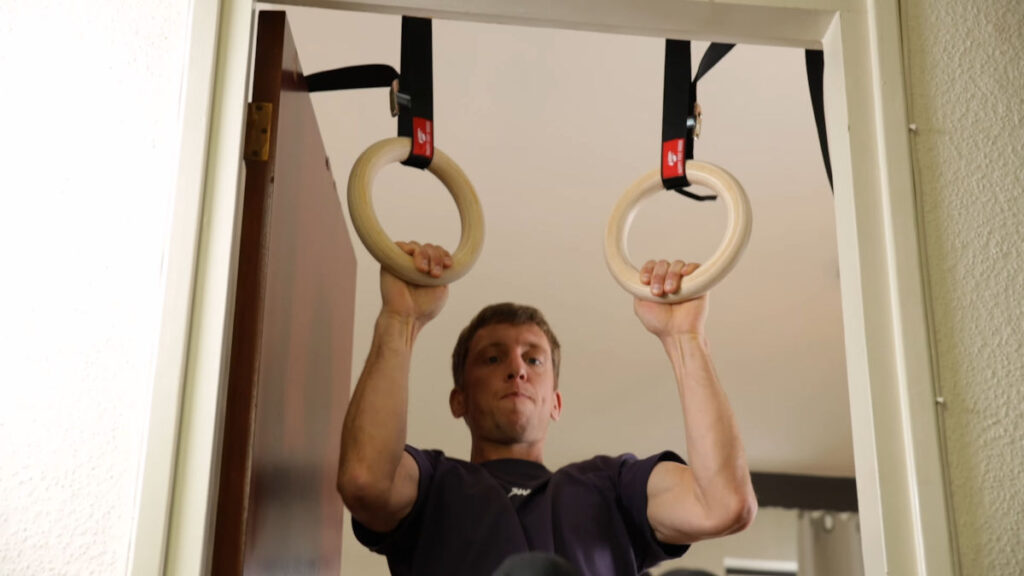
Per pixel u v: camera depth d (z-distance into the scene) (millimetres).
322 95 2918
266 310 1401
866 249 1314
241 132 1272
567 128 3086
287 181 1544
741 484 1785
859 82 1390
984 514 1210
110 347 1173
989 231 1326
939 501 1202
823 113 1715
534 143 3139
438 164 1739
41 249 1200
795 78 2900
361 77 1765
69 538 1105
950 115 1374
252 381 1321
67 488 1122
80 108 1252
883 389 1258
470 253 1765
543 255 3582
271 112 1436
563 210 3395
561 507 1907
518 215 3412
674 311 1832
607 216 3414
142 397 1157
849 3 1429
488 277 3674
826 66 1449
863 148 1359
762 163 3215
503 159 3199
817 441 4848
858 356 1293
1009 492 1221
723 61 2865
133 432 1146
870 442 1250
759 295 3820
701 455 1795
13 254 1195
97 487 1124
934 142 1362
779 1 1422
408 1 1417
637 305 1854
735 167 3232
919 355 1262
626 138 3113
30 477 1123
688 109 1740
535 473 2051
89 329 1177
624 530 1916
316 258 1835
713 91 2959
